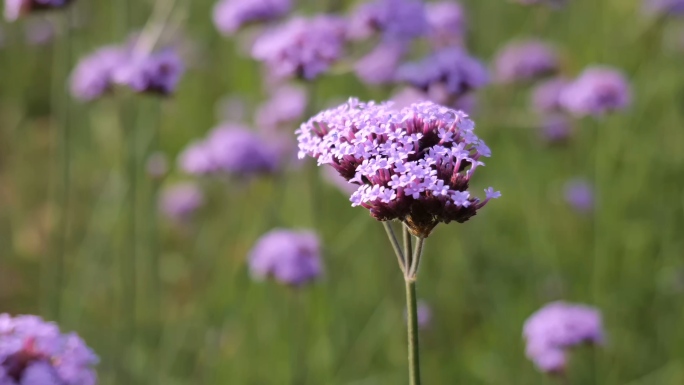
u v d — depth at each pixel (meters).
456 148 0.88
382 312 1.15
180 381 1.12
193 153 1.20
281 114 1.21
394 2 1.13
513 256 1.20
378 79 1.16
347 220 1.19
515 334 1.15
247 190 1.21
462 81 1.08
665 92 1.30
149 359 1.11
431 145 0.89
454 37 1.20
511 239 1.23
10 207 1.32
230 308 1.14
